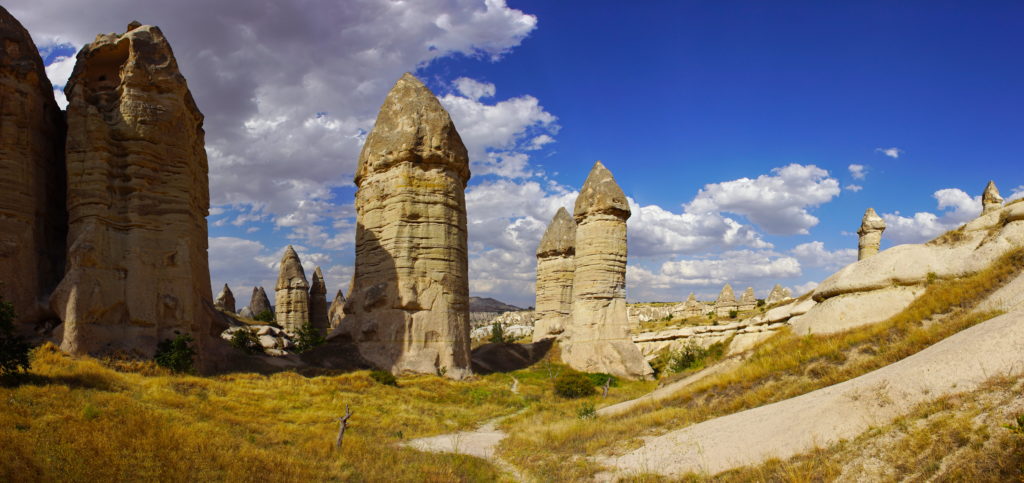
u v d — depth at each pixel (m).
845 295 20.09
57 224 28.20
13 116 25.80
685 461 13.03
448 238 36.72
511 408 28.17
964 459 8.98
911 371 11.98
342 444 16.64
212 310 30.08
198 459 13.14
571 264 57.62
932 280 18.56
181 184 27.81
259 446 15.62
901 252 19.89
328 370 31.61
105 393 17.58
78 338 23.55
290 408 21.83
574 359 44.59
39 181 26.86
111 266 25.55
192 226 28.27
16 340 17.52
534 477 14.51
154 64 27.56
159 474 11.95
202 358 28.05
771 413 13.89
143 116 27.00
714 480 11.71
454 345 35.47
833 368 16.56
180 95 28.11
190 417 16.91
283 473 13.40
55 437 12.83
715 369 22.42
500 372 42.06
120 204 26.44
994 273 16.50
